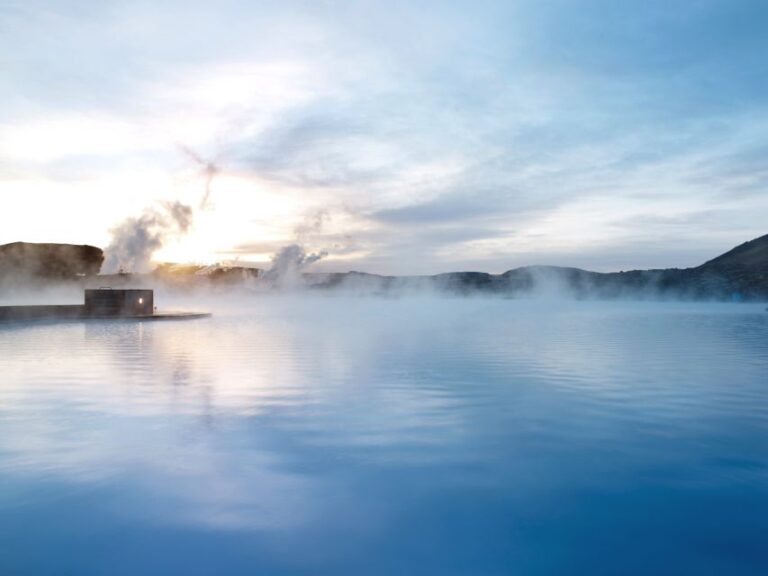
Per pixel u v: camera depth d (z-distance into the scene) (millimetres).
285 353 13258
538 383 9141
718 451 5488
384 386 8906
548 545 3639
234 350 13836
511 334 18578
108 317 25812
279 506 4195
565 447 5621
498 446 5652
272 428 6324
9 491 4457
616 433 6141
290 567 3357
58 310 25172
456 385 9000
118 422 6590
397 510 4133
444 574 3309
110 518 3980
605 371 10438
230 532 3781
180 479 4719
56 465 5051
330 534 3764
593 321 25797
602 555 3525
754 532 3818
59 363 11508
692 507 4199
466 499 4336
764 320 26406
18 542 3639
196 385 9016
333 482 4668
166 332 19484
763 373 10172
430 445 5688
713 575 3309
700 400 7812
